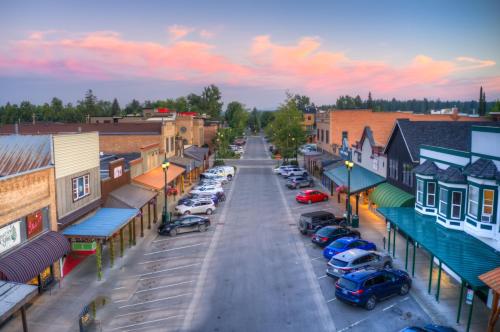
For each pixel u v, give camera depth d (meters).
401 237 30.81
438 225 24.53
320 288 22.02
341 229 29.02
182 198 46.34
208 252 28.08
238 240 30.67
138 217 38.16
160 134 49.25
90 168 28.09
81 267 25.45
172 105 172.25
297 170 59.97
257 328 17.94
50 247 21.34
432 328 15.58
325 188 52.75
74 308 20.05
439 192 24.53
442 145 31.22
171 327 18.12
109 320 18.83
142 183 36.53
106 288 22.38
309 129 125.31
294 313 19.25
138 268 25.33
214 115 171.12
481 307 19.42
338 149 56.38
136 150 49.62
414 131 32.25
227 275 23.94
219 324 18.33
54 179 23.44
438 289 20.03
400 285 20.64
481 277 16.31
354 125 59.56
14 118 145.12
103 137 49.50
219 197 44.66
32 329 18.03
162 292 21.80
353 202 44.06
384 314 18.98
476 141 22.05
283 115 77.81
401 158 32.66
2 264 18.22
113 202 30.33
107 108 192.75
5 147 24.38
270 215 38.41
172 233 32.06
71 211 25.47
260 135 194.00
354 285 19.33
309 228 31.19
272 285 22.45
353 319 18.61
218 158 86.56
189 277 23.72
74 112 158.12
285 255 27.23
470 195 21.94
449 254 19.47
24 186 20.56
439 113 64.88
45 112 151.75
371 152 41.16
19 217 20.22
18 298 15.22
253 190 51.78
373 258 23.22
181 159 55.91
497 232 19.97
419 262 25.41
